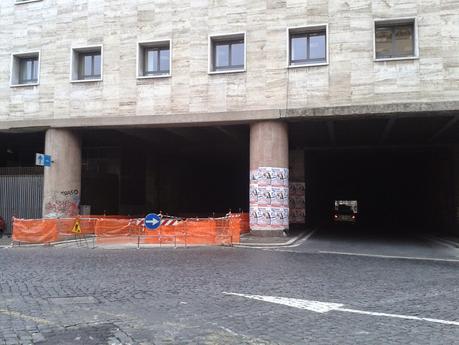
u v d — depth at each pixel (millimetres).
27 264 12812
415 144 28781
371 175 42938
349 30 20266
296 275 10977
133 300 8117
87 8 23766
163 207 34844
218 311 7371
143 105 22547
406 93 19547
